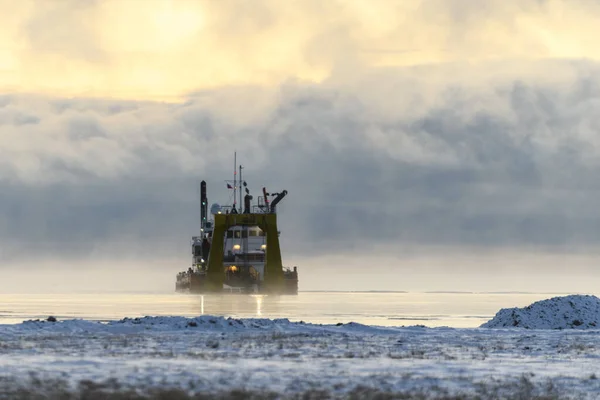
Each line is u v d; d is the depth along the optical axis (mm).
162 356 116438
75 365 104938
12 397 78625
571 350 135000
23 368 101500
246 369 103375
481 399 84750
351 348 134375
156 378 93938
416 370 106438
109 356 115750
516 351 133125
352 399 82250
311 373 100875
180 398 80250
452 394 87812
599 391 92562
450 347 139375
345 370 104438
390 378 98312
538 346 142250
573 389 93562
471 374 103812
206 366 105750
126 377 94375
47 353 119375
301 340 147875
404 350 132500
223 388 87812
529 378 101312
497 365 113625
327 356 120750
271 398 81875
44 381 89875
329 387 89750
